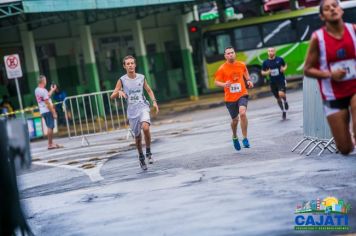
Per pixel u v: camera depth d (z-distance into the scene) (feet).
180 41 145.79
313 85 45.91
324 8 27.30
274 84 73.97
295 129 62.90
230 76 52.70
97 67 140.15
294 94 112.57
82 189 45.75
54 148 83.46
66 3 104.58
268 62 74.54
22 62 121.29
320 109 45.47
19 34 120.88
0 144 29.86
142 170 50.14
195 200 35.58
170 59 158.40
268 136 60.44
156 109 50.14
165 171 47.78
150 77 150.51
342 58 27.58
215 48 143.13
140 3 117.29
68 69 133.39
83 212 37.17
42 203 42.34
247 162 46.55
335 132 28.25
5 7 98.12
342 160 42.09
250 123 75.82
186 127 85.87
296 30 139.74
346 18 132.98
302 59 139.64
